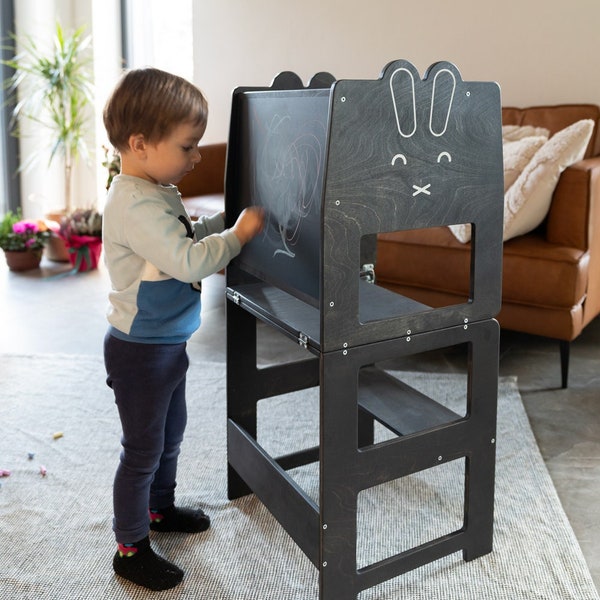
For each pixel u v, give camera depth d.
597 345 2.82
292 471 1.91
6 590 1.45
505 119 3.18
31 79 4.63
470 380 1.44
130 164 1.39
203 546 1.60
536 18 3.22
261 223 1.45
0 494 1.79
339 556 1.35
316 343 1.26
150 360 1.42
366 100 1.18
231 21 4.15
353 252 1.23
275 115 1.39
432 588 1.46
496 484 1.82
